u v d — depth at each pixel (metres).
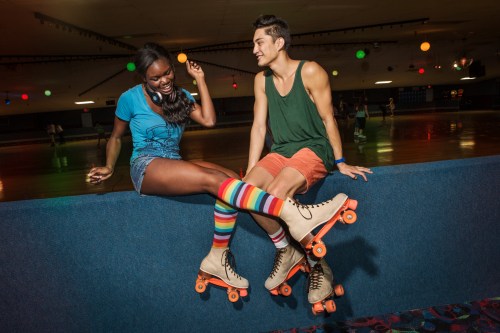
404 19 11.50
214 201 1.73
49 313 1.74
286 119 1.77
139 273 1.76
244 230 1.79
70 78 18.25
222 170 1.70
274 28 1.66
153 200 1.70
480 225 1.98
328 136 1.78
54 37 10.82
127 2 7.62
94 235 1.70
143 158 1.66
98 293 1.75
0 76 16.75
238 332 1.90
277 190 1.54
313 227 1.43
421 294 2.01
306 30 12.11
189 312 1.84
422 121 19.78
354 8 9.53
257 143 1.88
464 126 14.60
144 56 1.52
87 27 9.60
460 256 2.00
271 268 1.85
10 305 1.70
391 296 1.98
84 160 12.38
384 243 1.91
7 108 23.11
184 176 1.54
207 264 1.65
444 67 23.14
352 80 24.58
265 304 1.89
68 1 7.32
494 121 16.23
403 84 29.78
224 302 1.85
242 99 30.89
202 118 1.74
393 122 20.67
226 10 8.82
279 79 1.78
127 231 1.71
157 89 1.59
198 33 11.49
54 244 1.68
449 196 1.91
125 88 20.89
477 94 31.30
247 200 1.42
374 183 1.82
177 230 1.74
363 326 1.93
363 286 1.95
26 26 9.20
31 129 28.59
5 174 9.97
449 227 1.95
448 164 1.90
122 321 1.80
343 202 1.46
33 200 1.72
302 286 1.91
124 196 1.70
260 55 1.69
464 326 1.88
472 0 9.77
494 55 20.36
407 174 1.84
